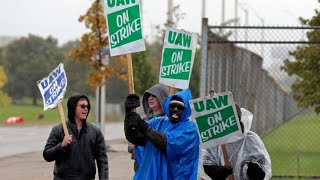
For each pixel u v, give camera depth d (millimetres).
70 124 14039
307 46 26281
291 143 38781
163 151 12047
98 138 14180
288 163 28703
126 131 12125
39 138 51375
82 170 13930
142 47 13719
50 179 24875
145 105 13992
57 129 14133
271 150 34000
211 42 18906
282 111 45062
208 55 19141
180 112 12180
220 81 19844
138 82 49938
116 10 13844
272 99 39406
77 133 13977
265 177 12062
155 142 11930
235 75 20859
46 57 117062
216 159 12398
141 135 12102
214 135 12070
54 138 14070
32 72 123000
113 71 38500
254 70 25812
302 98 28594
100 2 37750
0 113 100188
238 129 12016
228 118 12031
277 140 39688
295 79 30891
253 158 12102
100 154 14219
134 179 12438
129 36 13766
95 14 37719
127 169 28031
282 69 28297
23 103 130875
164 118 12570
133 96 12070
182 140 12023
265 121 35594
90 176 14070
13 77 131625
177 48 14727
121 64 38156
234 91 20922
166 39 14750
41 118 88312
